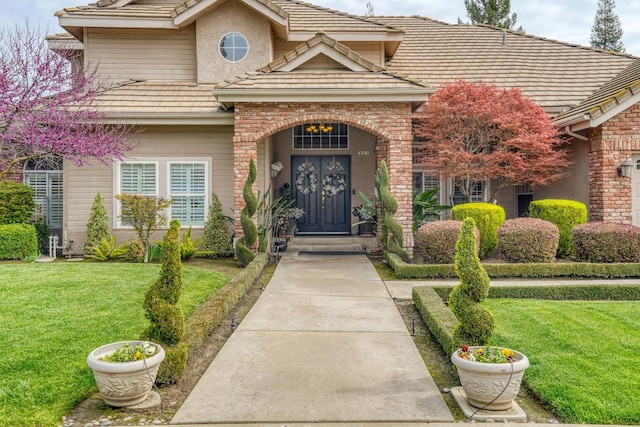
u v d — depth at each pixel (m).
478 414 4.12
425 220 14.68
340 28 15.16
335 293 8.52
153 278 9.09
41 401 4.24
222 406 4.28
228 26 14.84
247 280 8.72
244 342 5.96
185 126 13.17
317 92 11.49
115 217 13.05
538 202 11.89
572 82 15.11
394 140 11.91
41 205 15.15
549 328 6.27
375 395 4.51
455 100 11.91
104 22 14.41
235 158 11.97
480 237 10.93
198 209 13.31
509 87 14.69
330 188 16.25
